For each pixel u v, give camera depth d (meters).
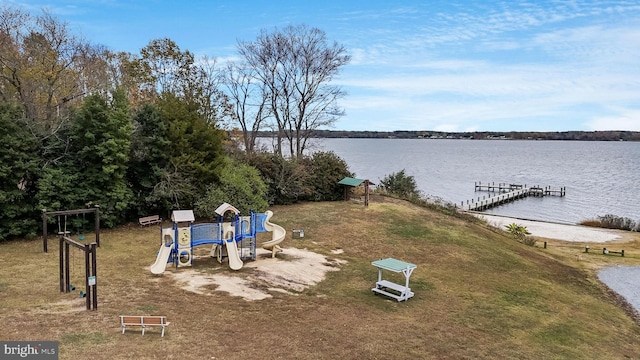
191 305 13.69
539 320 15.68
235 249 18.53
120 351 10.00
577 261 27.20
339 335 12.42
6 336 10.39
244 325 12.50
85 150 22.38
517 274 21.67
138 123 25.34
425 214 31.92
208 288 15.52
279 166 34.59
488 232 30.36
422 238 26.12
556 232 37.66
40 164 22.25
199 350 10.52
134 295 14.14
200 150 27.62
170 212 27.48
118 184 23.75
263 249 21.78
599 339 14.80
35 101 27.47
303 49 42.09
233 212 19.47
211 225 18.72
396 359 11.22
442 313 15.32
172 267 17.91
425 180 82.62
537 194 64.81
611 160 134.75
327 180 36.09
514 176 90.00
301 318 13.54
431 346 12.29
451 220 31.55
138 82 39.06
